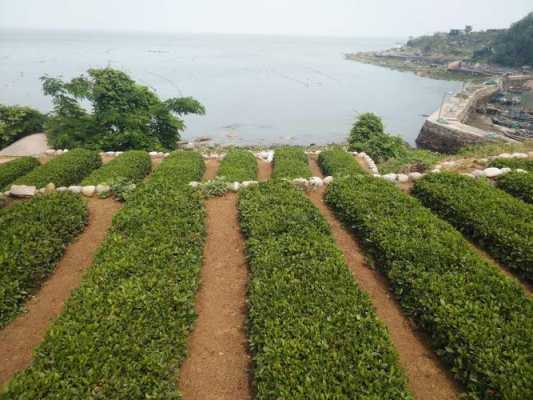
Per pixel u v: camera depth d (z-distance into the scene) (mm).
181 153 19109
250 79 80625
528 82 86062
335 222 10375
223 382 5891
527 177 11992
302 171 16984
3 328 6758
